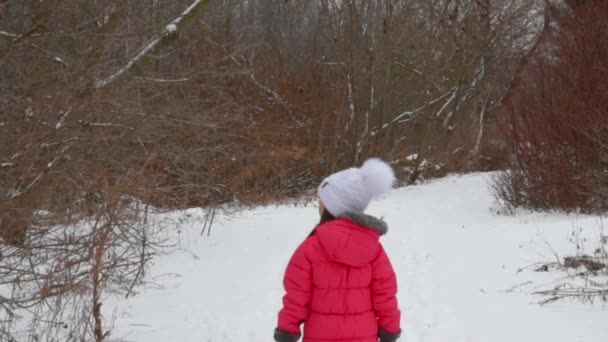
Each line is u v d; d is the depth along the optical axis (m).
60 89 6.77
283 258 10.18
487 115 26.30
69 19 8.02
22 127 6.12
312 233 3.84
